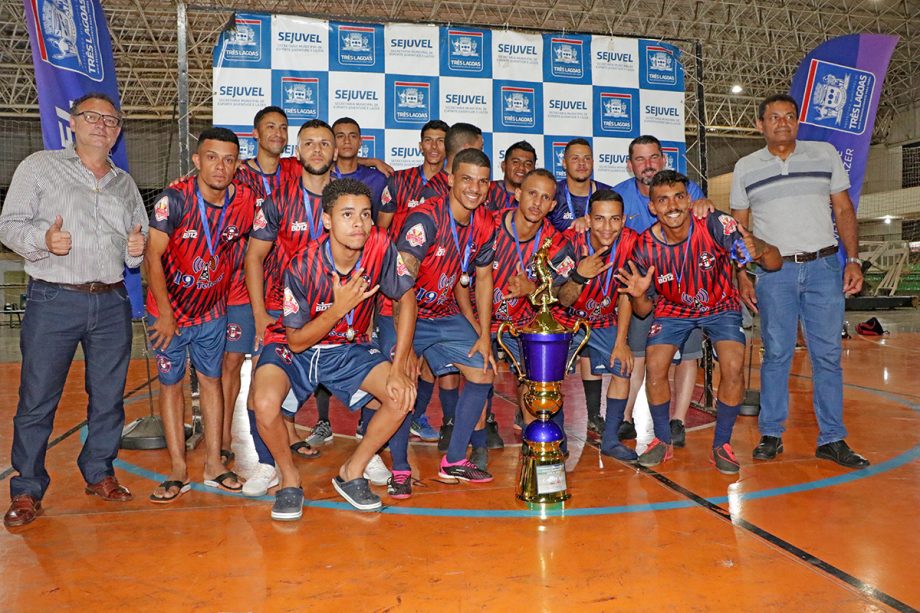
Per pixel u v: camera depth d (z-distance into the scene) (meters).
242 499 3.34
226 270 3.48
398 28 5.34
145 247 3.24
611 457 4.11
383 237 3.08
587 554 2.59
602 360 4.17
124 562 2.55
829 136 5.60
